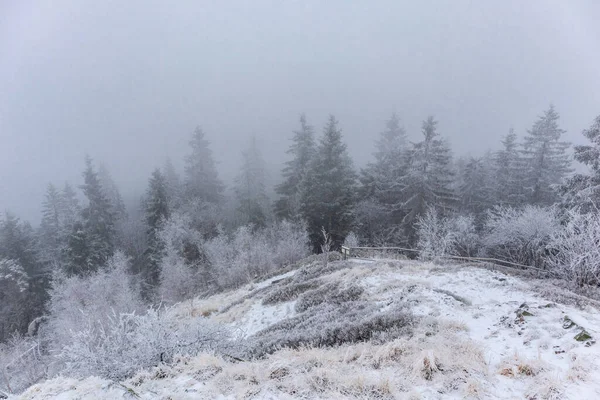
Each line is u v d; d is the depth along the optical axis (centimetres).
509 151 3359
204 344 635
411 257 2522
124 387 439
